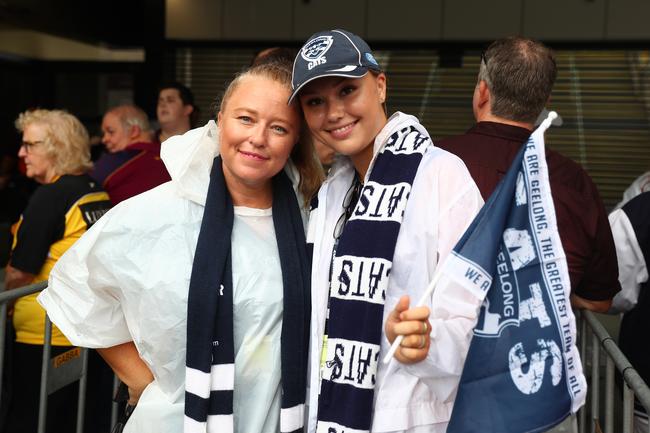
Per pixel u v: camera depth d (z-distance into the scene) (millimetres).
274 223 1945
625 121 5922
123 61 6988
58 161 3264
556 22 5891
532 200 1688
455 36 6023
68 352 3045
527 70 2256
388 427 1752
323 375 1807
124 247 1845
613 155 5973
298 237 1951
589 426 3205
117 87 7031
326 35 1812
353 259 1791
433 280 1645
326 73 1732
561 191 2281
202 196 1893
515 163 1702
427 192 1778
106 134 4258
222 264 1831
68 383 3033
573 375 1652
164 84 4648
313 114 1836
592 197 2344
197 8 6398
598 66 5902
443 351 1677
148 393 1902
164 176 3732
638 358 2695
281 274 1893
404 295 1741
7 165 6859
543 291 1658
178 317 1821
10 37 6449
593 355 2564
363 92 1805
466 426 1638
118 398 2186
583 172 2375
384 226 1775
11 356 3148
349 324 1777
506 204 1683
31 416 3150
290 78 1868
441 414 1786
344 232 1834
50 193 3148
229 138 1843
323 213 1939
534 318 1651
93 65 7016
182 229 1866
